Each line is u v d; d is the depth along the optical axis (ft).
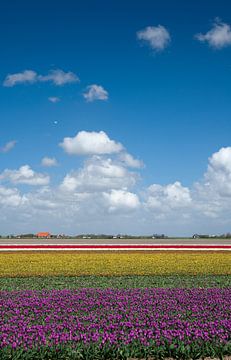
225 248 192.75
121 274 110.01
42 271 114.11
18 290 82.89
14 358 40.63
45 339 45.09
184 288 85.87
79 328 50.67
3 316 58.08
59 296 73.82
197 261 138.41
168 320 56.08
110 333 48.39
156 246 195.00
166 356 43.93
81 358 42.27
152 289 83.41
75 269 118.11
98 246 192.24
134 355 43.57
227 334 48.88
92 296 74.79
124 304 66.69
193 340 46.42
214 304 67.92
